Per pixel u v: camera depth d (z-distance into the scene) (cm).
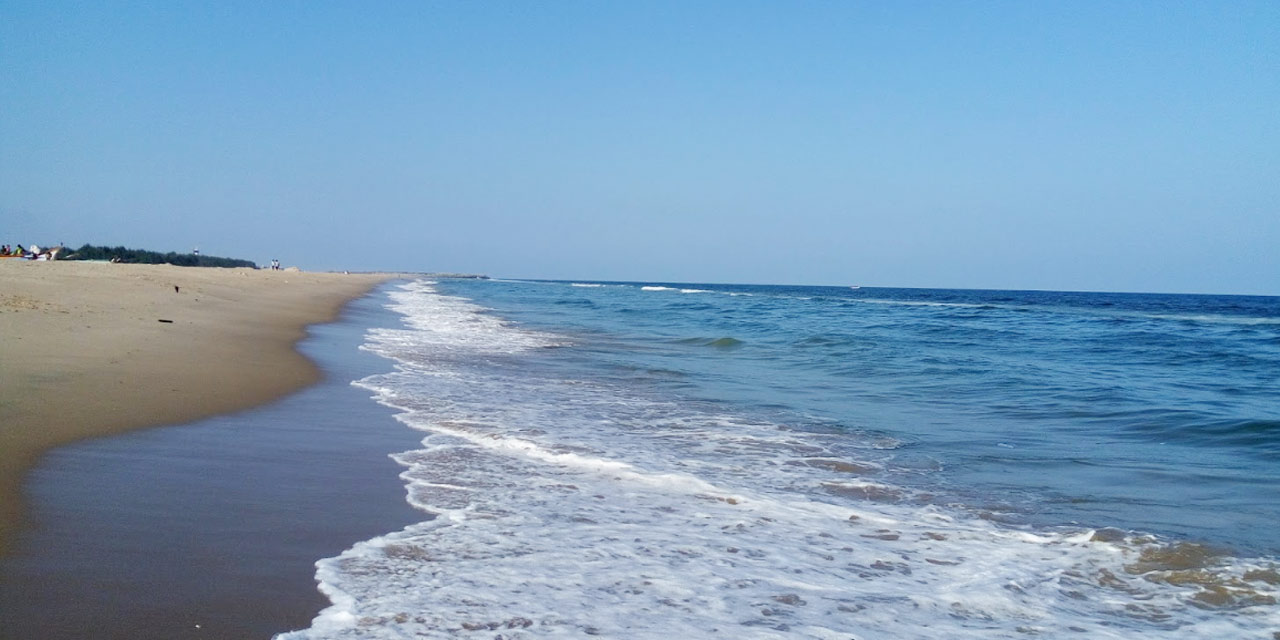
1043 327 3195
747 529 581
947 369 1644
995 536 586
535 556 500
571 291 8000
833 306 5084
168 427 796
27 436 698
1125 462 840
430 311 3450
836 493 700
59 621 376
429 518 569
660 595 446
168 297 2252
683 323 3094
